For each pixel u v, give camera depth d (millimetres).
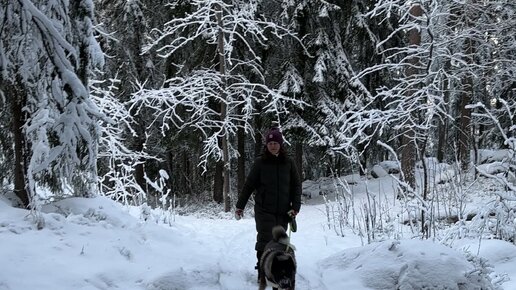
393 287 5215
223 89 16141
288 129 17734
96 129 7180
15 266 4777
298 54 17906
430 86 9641
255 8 16281
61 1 6449
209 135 18188
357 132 9812
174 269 5047
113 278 5020
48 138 6809
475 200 11297
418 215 9359
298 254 7172
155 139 19625
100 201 7453
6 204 6633
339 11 18094
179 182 24047
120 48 17984
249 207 17766
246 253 7031
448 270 5148
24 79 6523
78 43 6965
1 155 7965
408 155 13703
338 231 9180
